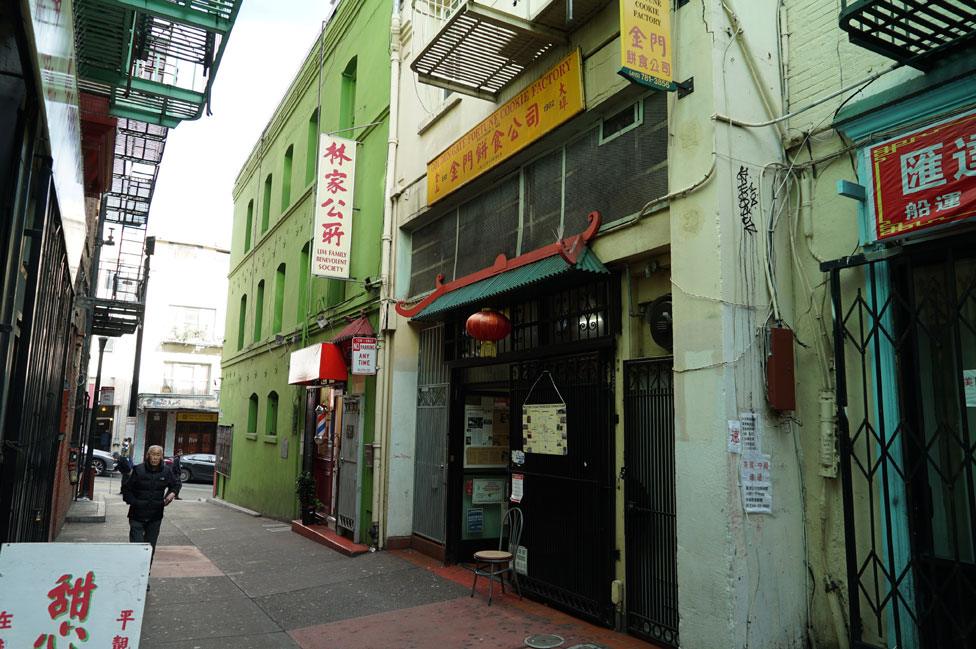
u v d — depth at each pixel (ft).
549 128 23.40
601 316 21.77
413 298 33.99
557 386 23.24
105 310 55.26
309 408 46.09
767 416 16.56
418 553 31.42
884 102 15.31
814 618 16.22
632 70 17.17
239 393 65.98
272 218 59.26
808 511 16.65
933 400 14.92
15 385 12.92
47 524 22.44
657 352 19.81
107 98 32.42
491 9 21.61
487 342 27.94
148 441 118.93
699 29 17.71
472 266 29.19
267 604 24.22
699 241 17.04
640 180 20.31
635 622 19.43
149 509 24.95
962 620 13.26
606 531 20.45
